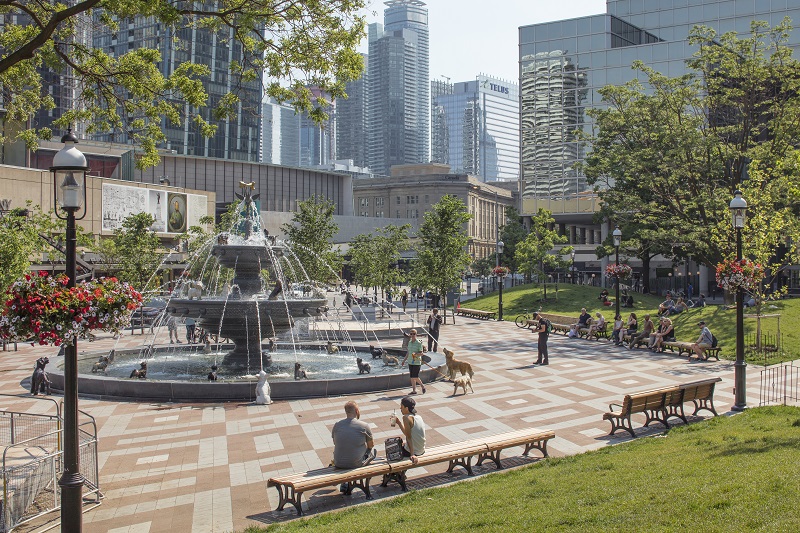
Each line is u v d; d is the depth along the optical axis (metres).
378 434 13.30
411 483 10.31
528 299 46.75
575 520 7.23
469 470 10.70
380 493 9.86
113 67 15.04
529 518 7.47
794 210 32.56
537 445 11.62
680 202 37.47
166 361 22.64
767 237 24.94
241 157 127.25
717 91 37.50
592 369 21.28
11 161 51.47
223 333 20.36
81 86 17.22
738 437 11.13
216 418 14.79
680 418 14.42
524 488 9.10
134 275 38.75
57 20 11.59
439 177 153.38
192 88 14.91
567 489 8.75
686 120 36.53
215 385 16.59
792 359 22.30
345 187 114.88
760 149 33.28
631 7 70.62
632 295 47.31
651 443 11.82
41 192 45.12
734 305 32.53
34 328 7.90
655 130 38.09
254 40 14.50
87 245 37.50
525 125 70.06
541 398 16.70
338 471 9.56
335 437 9.79
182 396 16.64
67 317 8.04
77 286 8.41
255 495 9.91
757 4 63.00
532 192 69.88
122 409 15.73
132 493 10.04
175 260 57.09
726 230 27.12
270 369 20.56
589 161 46.41
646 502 7.57
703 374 20.11
